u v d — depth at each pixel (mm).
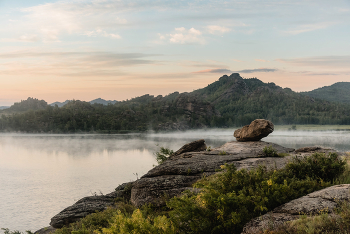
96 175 74062
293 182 8141
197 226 6500
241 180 8109
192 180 13117
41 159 111750
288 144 129125
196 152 18891
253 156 16734
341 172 9469
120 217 6629
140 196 12523
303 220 5477
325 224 5164
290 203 6695
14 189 60188
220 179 8445
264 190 7379
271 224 5750
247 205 6871
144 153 119875
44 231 16750
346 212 5242
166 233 6266
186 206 6723
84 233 10133
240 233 6320
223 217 6570
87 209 14805
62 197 52812
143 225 6266
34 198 52312
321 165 9484
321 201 6312
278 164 13602
